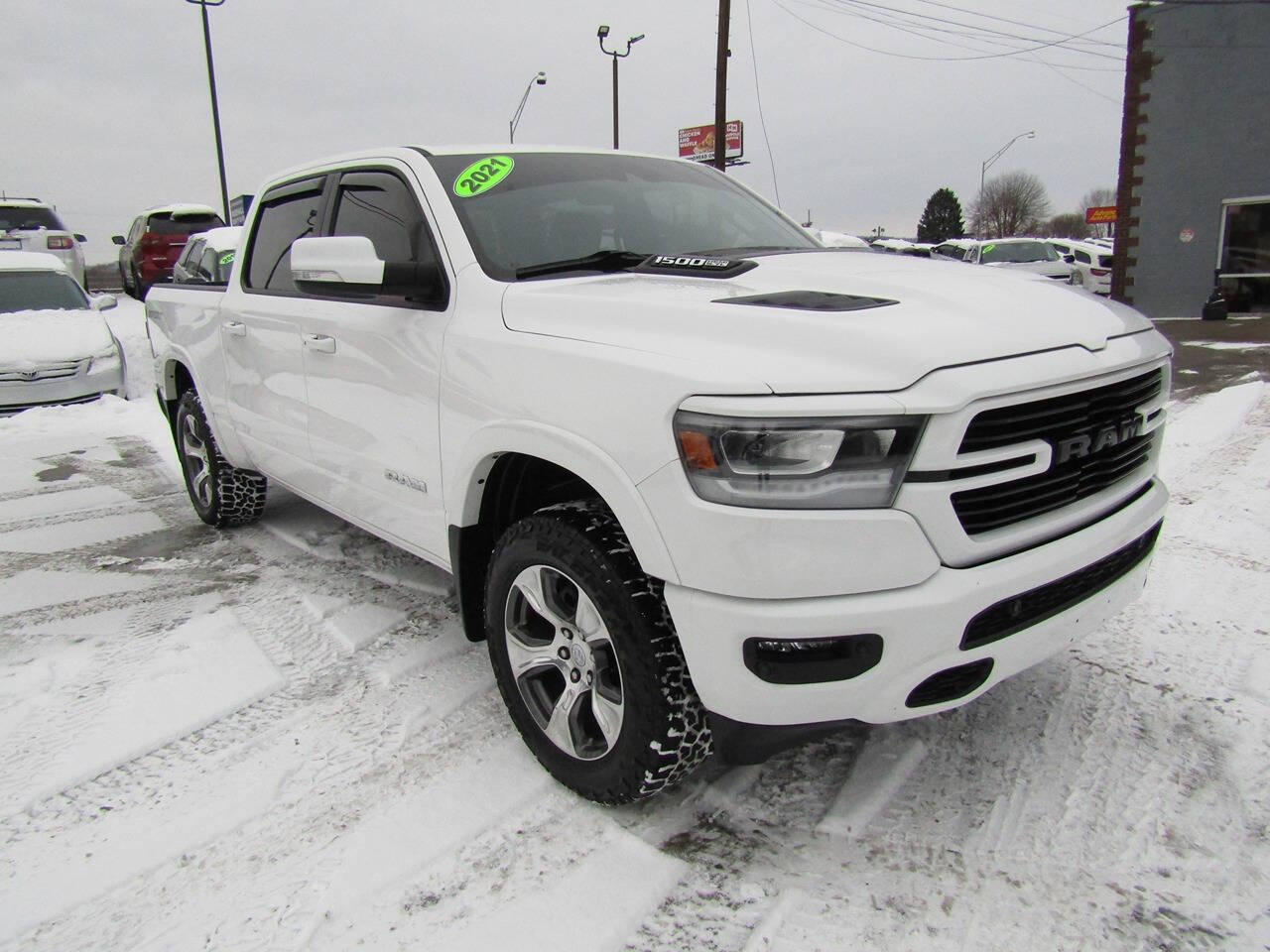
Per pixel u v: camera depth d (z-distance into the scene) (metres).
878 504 1.81
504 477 2.58
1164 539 4.16
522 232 2.87
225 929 1.96
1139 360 2.20
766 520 1.79
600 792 2.27
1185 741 2.55
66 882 2.12
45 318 9.24
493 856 2.17
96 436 7.64
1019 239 19.59
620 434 2.00
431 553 2.91
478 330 2.51
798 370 1.84
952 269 2.60
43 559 4.46
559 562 2.22
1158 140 15.66
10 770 2.60
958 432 1.80
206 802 2.41
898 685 1.88
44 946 1.93
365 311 3.04
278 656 3.28
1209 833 2.17
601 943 1.89
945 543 1.85
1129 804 2.29
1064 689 2.86
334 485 3.44
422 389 2.72
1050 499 2.08
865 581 1.81
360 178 3.33
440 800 2.40
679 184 3.54
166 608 3.77
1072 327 2.15
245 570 4.23
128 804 2.42
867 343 1.87
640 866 2.12
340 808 2.37
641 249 3.04
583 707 2.37
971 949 1.84
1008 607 1.97
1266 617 3.33
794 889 2.03
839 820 2.25
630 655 2.08
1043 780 2.39
